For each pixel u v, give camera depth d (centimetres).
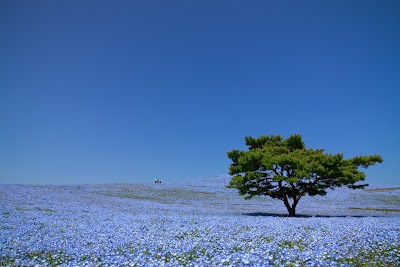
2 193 3416
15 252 956
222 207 3628
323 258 848
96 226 1652
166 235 1347
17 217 1950
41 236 1302
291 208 2838
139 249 1052
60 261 889
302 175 2581
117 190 4800
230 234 1359
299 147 3142
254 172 2766
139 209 2878
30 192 3744
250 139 3216
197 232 1433
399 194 5091
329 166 2611
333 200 4594
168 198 4316
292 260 851
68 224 1720
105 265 809
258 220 1995
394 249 1009
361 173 2638
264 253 894
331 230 1439
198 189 5347
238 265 775
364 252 980
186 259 895
